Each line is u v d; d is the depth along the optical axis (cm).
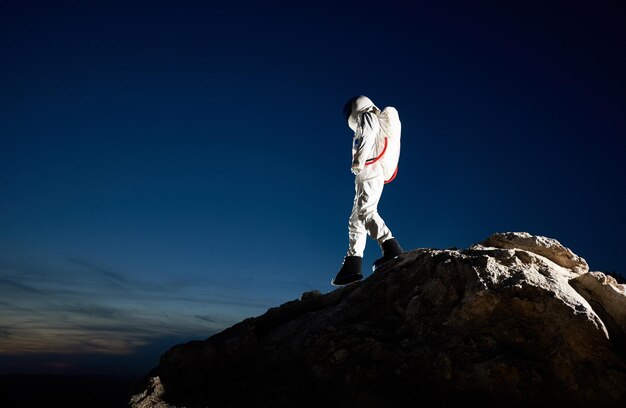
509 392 339
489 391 343
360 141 561
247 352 487
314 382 412
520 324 364
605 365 330
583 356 335
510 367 339
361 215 563
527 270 398
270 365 464
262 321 556
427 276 443
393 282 474
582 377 328
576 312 347
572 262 448
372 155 575
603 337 336
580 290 409
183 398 442
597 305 394
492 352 355
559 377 334
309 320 505
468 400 349
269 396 407
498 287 378
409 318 416
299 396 400
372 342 414
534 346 353
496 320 372
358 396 367
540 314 359
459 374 353
